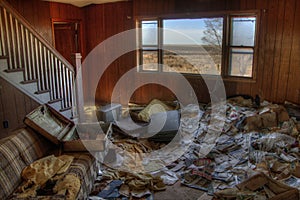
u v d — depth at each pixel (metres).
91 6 6.75
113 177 3.04
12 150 2.43
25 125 3.03
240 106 4.92
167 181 2.97
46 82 4.33
